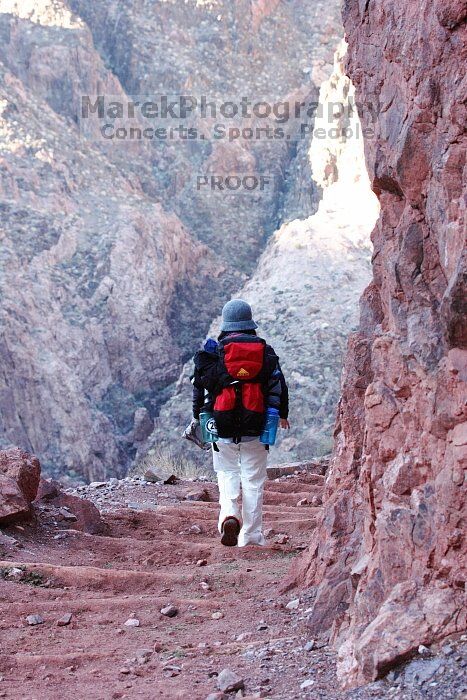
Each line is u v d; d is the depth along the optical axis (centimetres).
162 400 6334
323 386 4784
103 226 6831
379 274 487
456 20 364
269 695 366
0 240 6372
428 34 383
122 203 7188
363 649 344
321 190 7406
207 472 1630
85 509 809
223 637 484
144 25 9056
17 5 8356
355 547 489
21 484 770
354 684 346
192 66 8706
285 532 812
